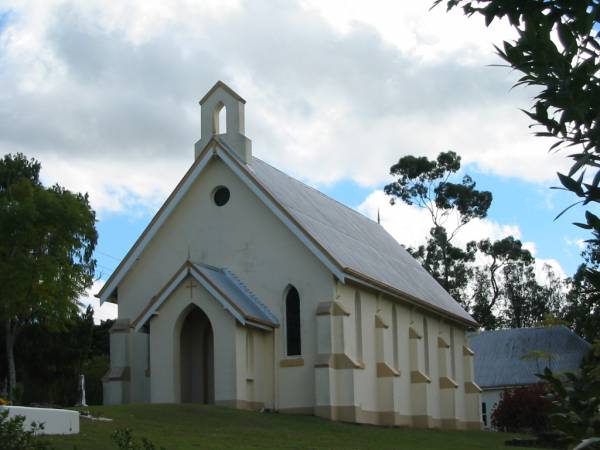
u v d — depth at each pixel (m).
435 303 49.50
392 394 40.50
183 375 38.25
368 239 51.19
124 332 40.34
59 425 23.59
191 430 28.69
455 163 87.94
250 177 39.66
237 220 40.22
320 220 43.66
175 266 40.84
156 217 40.94
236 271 39.81
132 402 39.91
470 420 54.12
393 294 42.97
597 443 7.12
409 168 88.25
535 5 7.30
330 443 29.20
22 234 50.19
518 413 51.03
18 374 62.56
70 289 52.56
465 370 54.91
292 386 37.97
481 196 87.56
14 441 17.92
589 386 7.78
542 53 6.70
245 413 34.34
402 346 44.78
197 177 40.66
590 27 6.74
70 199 52.88
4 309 51.94
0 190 65.06
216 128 41.47
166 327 37.59
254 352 37.84
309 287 38.47
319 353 37.25
